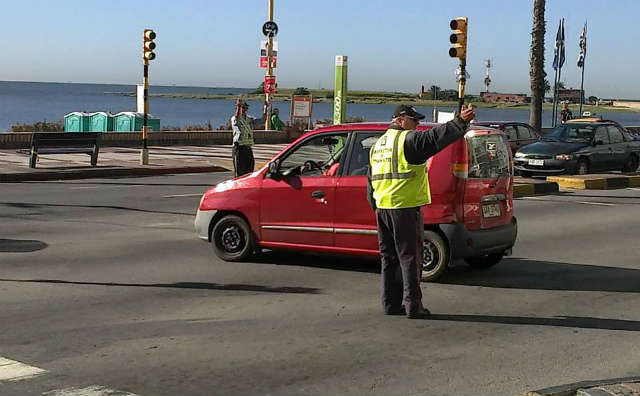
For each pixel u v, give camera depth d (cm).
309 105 3422
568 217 1409
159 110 10231
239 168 1838
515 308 752
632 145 2334
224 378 540
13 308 722
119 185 1825
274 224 925
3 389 512
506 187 902
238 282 847
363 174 878
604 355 605
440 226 841
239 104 1831
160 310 723
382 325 684
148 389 516
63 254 979
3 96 17550
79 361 573
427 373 557
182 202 1521
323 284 841
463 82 1678
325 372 555
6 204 1441
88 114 3406
